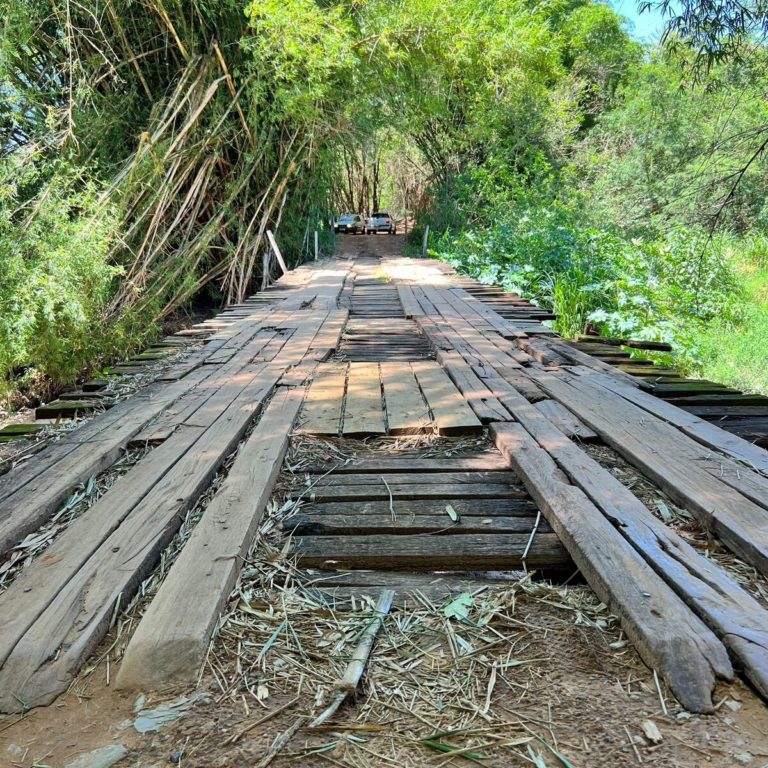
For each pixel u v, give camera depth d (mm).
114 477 2645
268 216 11938
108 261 9133
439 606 1821
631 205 16609
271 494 2484
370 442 3041
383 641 1667
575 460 2611
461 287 9086
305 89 10680
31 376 6730
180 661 1535
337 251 19844
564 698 1446
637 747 1293
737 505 2184
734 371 7527
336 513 2316
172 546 2078
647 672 1516
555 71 18109
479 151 19969
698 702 1389
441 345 5031
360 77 12625
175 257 10008
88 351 7152
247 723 1388
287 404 3498
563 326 8633
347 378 4109
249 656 1604
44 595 1751
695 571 1796
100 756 1297
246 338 5453
